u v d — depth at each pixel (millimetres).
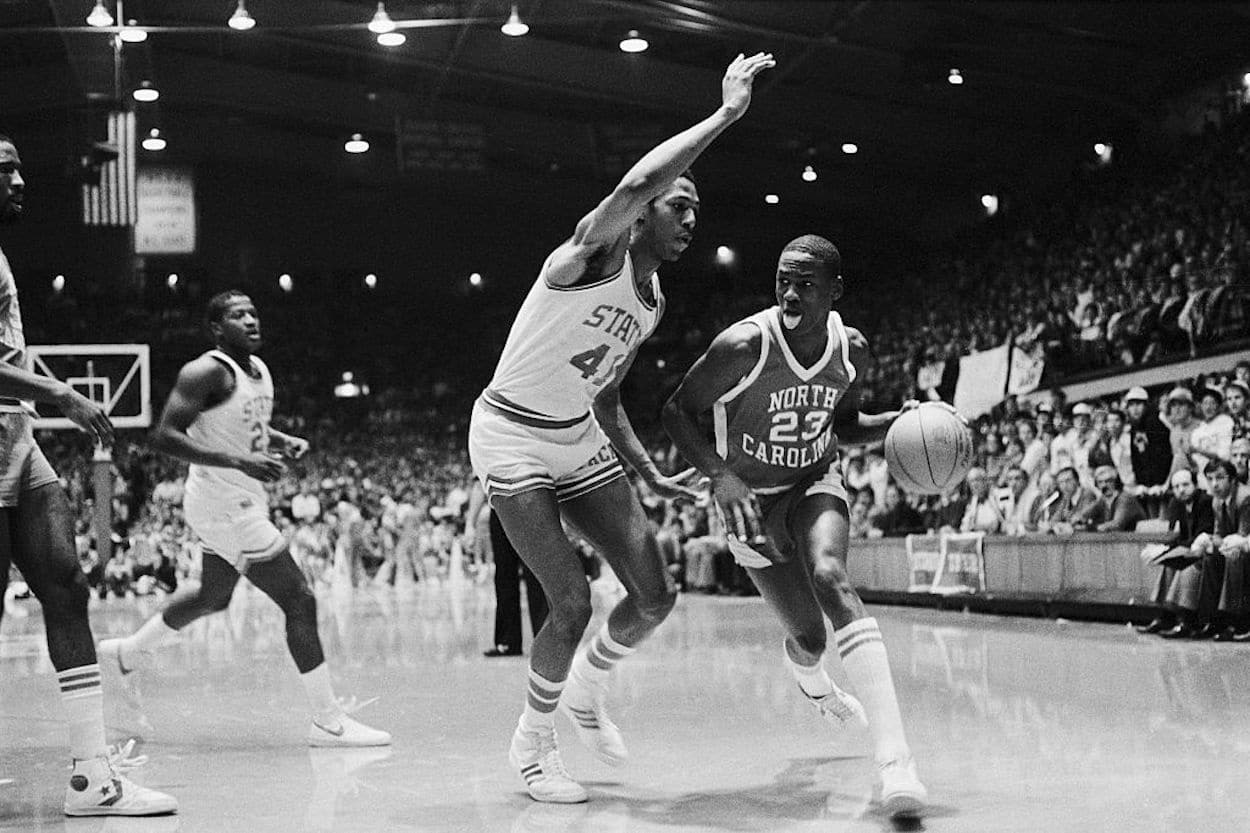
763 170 24891
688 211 3996
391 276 31219
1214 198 16719
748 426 4348
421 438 33156
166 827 3787
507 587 9180
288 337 33500
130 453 28609
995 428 15586
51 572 4055
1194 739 4898
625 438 4445
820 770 4488
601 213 3742
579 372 4098
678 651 9195
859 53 19469
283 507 28094
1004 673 7273
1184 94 19500
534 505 4098
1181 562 9406
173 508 26047
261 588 5406
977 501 13352
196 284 31703
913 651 8789
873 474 16203
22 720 6336
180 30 15086
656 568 4230
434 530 27625
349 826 3738
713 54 20391
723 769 4555
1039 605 11664
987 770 4375
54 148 21688
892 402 21656
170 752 5219
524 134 24281
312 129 26438
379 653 9742
